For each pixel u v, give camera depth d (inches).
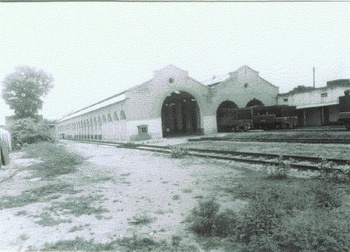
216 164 491.8
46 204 306.0
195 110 1734.7
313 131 965.8
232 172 412.5
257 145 707.4
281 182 328.2
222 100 1462.8
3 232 229.6
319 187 253.3
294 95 1437.0
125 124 1355.8
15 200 328.2
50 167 576.7
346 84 1160.8
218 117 1546.5
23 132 1363.2
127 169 515.2
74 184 403.9
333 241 165.2
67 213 269.9
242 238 187.2
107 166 570.9
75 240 204.4
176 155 626.8
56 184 402.6
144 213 257.0
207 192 313.9
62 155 764.0
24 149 1111.0
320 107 1331.2
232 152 574.6
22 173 535.8
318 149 544.7
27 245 202.4
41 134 1412.4
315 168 365.1
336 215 213.0
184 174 425.7
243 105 1504.7
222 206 261.9
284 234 172.9
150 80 1314.0
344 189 281.1
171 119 1936.5
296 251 166.7
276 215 200.4
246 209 212.7
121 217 250.7
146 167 521.7
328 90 1237.7
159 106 1331.2
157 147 873.5
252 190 297.0
